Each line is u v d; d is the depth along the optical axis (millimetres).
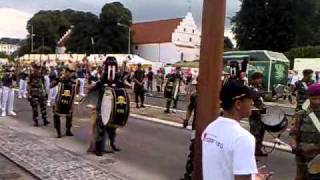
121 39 109500
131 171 9648
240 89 3383
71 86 13641
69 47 115125
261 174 3793
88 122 16812
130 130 15234
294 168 10102
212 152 3309
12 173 8961
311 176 6094
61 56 83938
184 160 10852
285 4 70812
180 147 12484
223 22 5469
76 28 113812
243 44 75000
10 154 10422
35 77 16156
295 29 71938
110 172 9141
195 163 5652
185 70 37281
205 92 5488
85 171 9031
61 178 8461
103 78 10953
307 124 6277
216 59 5457
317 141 6223
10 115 18859
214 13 5426
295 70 38969
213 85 5465
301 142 6312
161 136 14219
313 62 41500
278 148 12117
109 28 108812
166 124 16734
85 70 31938
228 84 3480
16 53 149375
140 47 122125
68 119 13883
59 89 13555
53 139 13234
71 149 11766
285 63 34000
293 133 6418
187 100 28219
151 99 28531
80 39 111938
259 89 10477
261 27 72562
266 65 33125
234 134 3234
